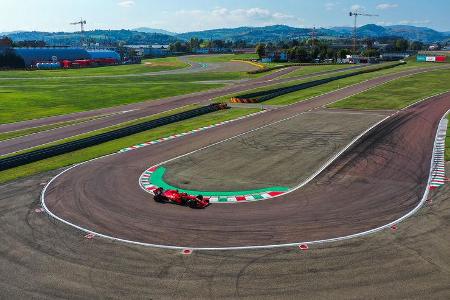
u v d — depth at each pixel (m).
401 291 12.77
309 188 22.22
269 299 12.50
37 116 46.41
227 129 38.00
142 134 37.31
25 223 18.42
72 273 14.23
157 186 23.14
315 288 13.00
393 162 26.48
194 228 17.58
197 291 12.98
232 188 22.55
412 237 16.34
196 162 27.70
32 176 25.34
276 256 15.05
